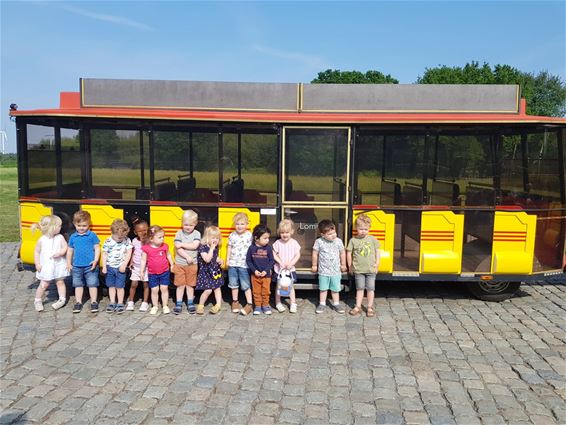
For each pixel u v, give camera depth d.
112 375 4.18
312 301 6.27
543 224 6.04
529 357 4.69
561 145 5.98
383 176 5.94
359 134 5.91
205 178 5.96
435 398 3.89
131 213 5.96
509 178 5.95
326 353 4.70
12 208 15.99
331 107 6.29
